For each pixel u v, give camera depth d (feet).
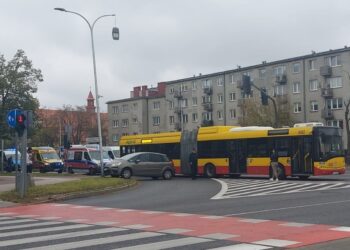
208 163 110.32
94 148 135.03
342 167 95.09
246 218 40.22
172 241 30.50
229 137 106.93
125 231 35.06
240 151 104.73
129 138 129.90
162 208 49.65
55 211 50.70
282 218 39.86
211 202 54.34
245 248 27.78
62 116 326.44
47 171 161.99
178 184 87.92
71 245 29.84
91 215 45.73
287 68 234.58
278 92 238.07
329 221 37.81
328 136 94.12
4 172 160.86
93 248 28.76
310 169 93.66
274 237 31.17
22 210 53.06
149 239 31.42
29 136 156.15
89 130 332.80
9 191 67.15
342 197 56.34
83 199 64.54
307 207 47.24
